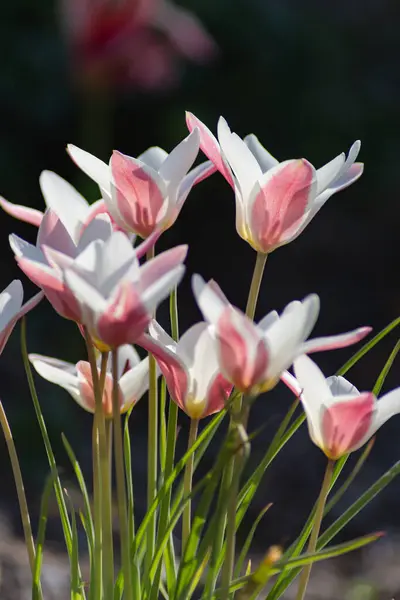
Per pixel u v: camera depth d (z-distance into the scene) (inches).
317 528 52.6
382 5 215.0
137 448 120.4
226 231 181.5
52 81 170.4
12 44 171.0
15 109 169.8
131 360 54.9
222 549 54.1
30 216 54.2
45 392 122.8
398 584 85.5
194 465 54.0
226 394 52.3
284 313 50.1
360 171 54.4
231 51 186.2
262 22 190.7
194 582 52.8
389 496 113.5
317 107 190.5
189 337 51.8
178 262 50.1
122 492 51.2
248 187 52.7
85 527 54.1
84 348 136.4
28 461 109.6
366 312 166.7
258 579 50.4
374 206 193.3
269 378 50.4
